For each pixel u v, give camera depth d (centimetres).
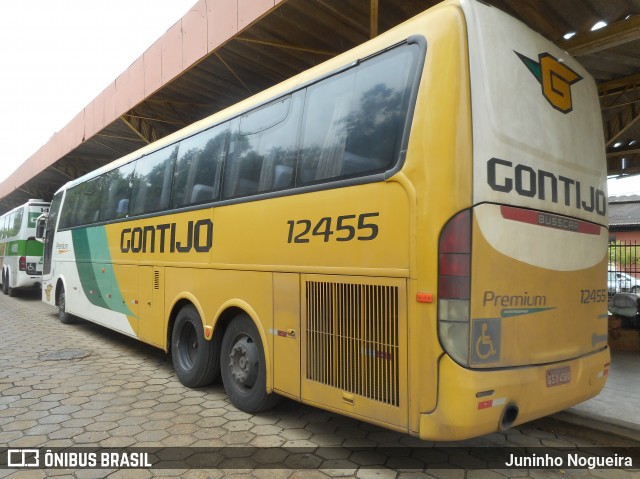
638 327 696
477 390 268
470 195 277
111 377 574
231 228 459
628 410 426
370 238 317
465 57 289
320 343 352
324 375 348
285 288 387
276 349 395
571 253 339
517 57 318
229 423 423
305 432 404
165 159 603
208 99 945
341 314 335
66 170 1539
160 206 596
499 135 294
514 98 309
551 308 320
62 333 875
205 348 499
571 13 539
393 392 297
